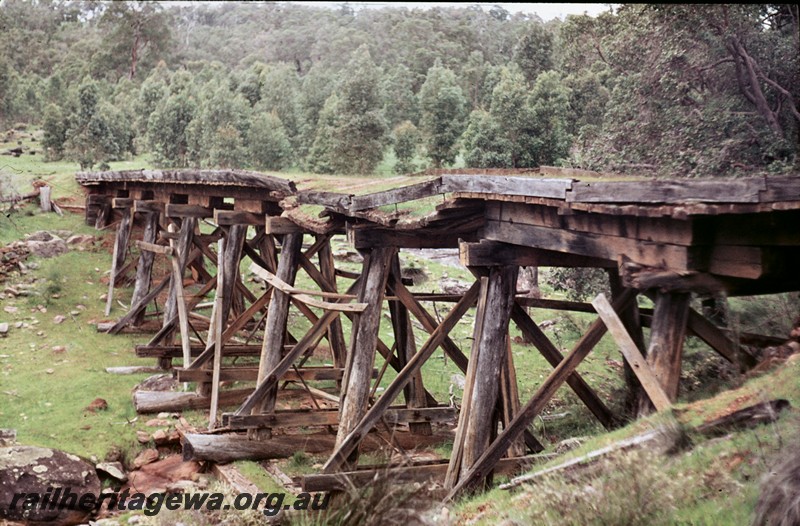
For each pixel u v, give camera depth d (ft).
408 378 29.32
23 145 143.43
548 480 19.21
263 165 111.04
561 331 60.80
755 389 20.59
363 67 102.01
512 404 27.02
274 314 38.11
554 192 20.83
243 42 309.22
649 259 19.45
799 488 14.08
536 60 97.81
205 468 36.63
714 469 16.79
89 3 253.03
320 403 45.39
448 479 25.62
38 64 227.61
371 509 19.22
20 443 38.58
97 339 59.31
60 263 73.26
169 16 232.12
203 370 43.96
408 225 27.17
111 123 126.62
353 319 32.68
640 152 53.88
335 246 86.02
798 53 50.96
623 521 15.53
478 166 72.28
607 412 28.84
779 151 49.57
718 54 52.13
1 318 61.67
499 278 26.11
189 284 69.87
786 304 33.47
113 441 39.96
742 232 17.66
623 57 56.59
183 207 49.11
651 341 19.63
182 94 124.16
